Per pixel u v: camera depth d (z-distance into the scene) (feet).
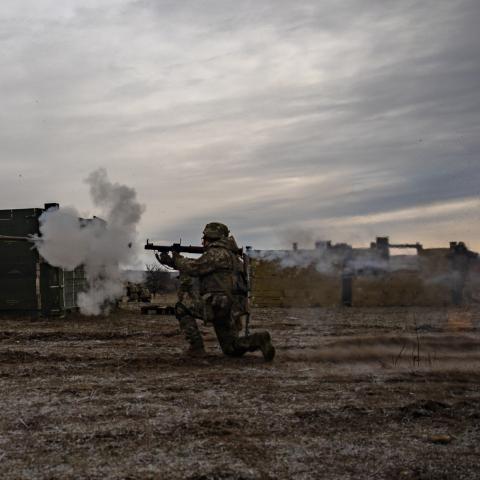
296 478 16.44
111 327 57.41
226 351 36.45
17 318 66.54
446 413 22.77
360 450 18.65
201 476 16.48
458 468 17.12
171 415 22.68
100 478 16.39
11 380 29.37
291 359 36.04
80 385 28.07
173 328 56.54
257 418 22.25
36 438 19.88
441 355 37.81
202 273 35.86
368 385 28.12
